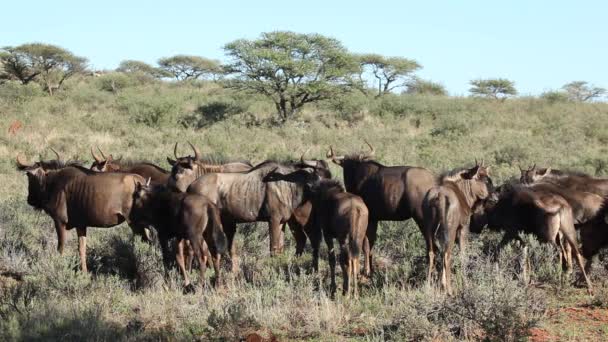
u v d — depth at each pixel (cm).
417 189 2612
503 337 1891
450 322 1989
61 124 8794
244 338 2009
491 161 5984
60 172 2850
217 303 2262
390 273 2641
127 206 2752
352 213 2367
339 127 9700
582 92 15538
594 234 2619
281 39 10469
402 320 1978
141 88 14238
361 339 1947
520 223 2667
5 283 2633
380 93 13012
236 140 7800
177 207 2534
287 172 2880
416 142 7675
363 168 2766
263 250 3133
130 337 1952
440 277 2380
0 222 3381
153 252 2817
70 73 14188
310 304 2205
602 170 5228
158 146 7300
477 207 2744
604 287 2477
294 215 2858
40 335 1952
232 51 10294
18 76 13750
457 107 11175
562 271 2559
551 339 1905
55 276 2470
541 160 5984
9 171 5438
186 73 18112
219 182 2858
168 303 2323
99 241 3167
